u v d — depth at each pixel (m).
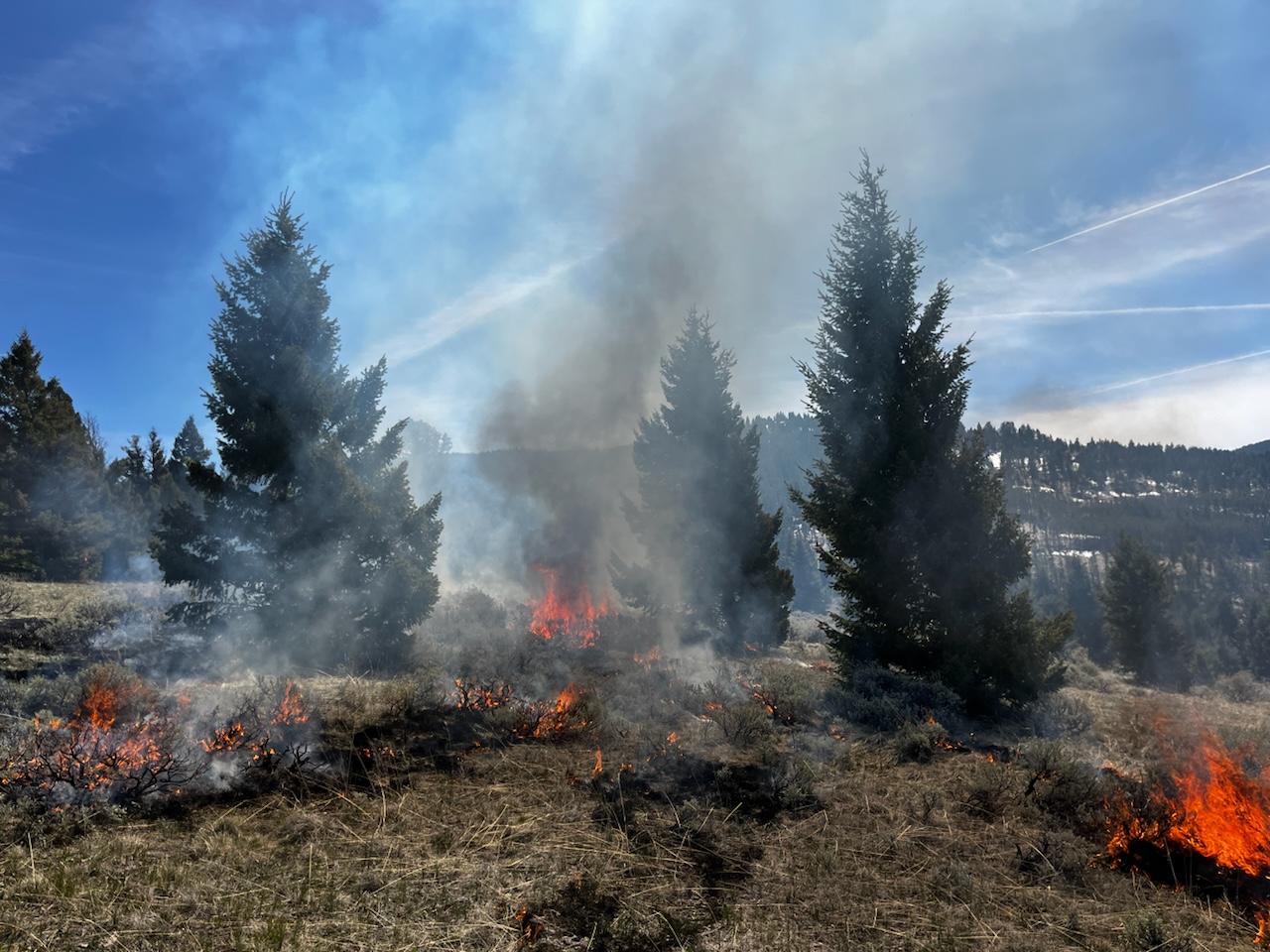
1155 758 8.91
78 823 5.76
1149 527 159.75
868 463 14.91
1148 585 31.61
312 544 13.45
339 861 5.60
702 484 22.50
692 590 21.95
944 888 5.72
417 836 6.15
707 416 22.92
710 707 10.55
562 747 8.67
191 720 8.20
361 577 13.61
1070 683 18.70
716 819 6.82
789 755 8.55
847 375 16.00
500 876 5.52
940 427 14.92
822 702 11.41
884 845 6.44
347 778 7.25
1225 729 10.00
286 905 4.90
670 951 4.70
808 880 5.77
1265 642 41.09
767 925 5.08
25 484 26.48
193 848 5.59
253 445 13.70
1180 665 30.45
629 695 11.14
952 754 9.28
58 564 24.77
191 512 13.66
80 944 4.25
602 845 6.15
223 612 13.52
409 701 9.30
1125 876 6.06
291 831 6.08
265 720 8.09
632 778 7.68
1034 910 5.45
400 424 15.57
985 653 12.80
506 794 7.15
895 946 4.86
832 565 15.51
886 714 10.56
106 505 28.88
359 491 13.82
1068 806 7.36
